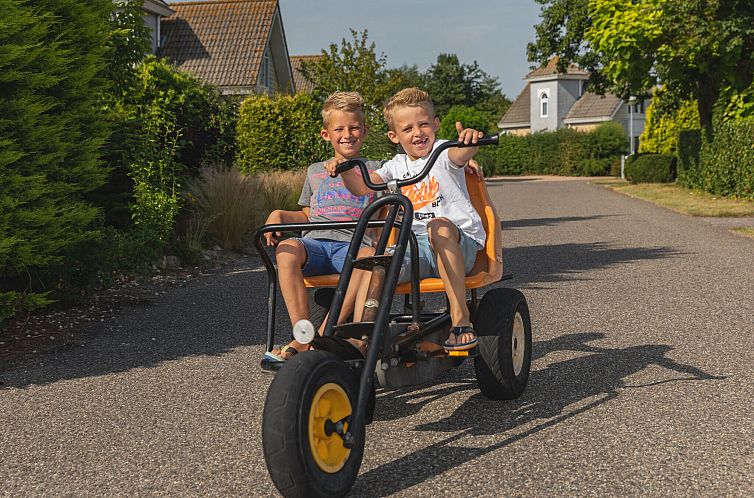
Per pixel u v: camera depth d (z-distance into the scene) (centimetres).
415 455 427
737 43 2180
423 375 462
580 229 1653
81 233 752
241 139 2077
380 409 509
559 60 3497
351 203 501
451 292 457
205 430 480
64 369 633
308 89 4938
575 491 376
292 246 449
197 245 1206
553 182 4331
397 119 496
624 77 2509
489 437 452
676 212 2000
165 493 391
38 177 677
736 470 397
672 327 722
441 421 482
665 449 426
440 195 493
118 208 1128
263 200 1530
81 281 854
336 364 368
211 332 754
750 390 528
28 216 669
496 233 497
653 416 480
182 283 1027
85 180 770
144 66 1528
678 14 2273
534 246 1379
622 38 2331
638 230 1595
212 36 3666
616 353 634
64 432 486
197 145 1518
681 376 564
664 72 2395
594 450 427
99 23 852
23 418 516
